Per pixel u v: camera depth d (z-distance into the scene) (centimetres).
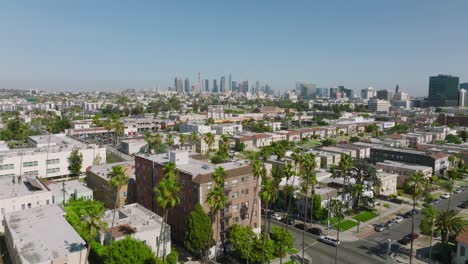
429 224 8212
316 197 10525
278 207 11800
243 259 8225
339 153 17512
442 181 15412
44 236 7294
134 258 6322
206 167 9444
